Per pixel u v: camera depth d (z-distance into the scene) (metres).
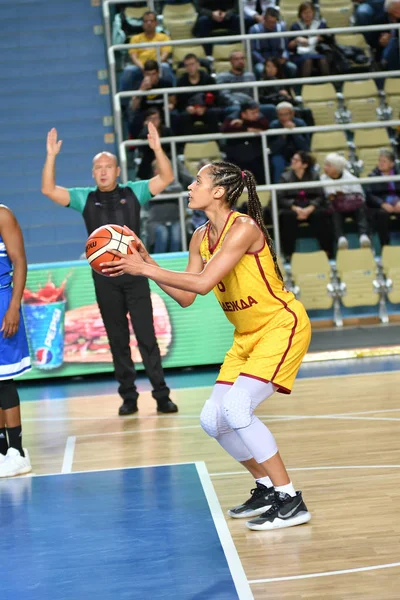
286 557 4.39
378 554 4.36
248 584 4.04
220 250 4.66
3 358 6.35
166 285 4.64
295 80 13.36
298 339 4.89
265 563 4.32
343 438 6.91
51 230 13.89
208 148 12.98
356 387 9.03
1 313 6.35
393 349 10.92
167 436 7.45
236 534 4.80
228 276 4.83
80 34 15.85
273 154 13.05
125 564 4.39
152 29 14.77
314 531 4.78
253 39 14.27
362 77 13.53
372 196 12.59
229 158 12.72
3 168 14.50
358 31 14.20
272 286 4.88
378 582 4.00
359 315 12.62
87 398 9.55
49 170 8.19
